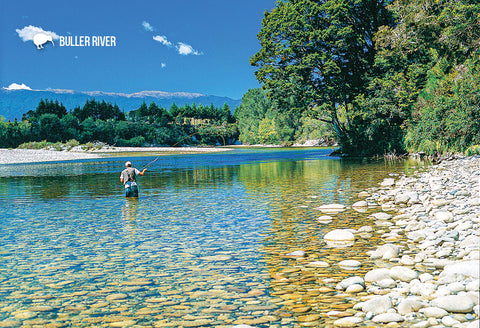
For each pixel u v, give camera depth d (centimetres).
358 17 4431
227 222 1021
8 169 3434
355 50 4434
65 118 11150
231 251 746
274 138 12269
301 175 2309
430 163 2808
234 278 595
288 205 1261
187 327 433
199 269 641
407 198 1220
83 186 1995
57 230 960
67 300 518
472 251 598
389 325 414
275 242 805
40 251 768
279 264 658
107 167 3619
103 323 447
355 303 486
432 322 411
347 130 4575
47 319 459
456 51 3462
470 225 787
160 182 2119
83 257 722
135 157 5678
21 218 1129
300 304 489
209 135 14450
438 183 1540
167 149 8888
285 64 4550
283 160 4128
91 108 13200
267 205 1276
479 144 2792
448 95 3131
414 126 3494
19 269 654
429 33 3831
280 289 543
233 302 502
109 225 1013
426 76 3716
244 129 14438
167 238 860
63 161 4809
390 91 3672
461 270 530
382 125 3978
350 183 1812
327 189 1628
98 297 527
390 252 670
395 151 3859
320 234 862
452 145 2962
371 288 528
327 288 542
